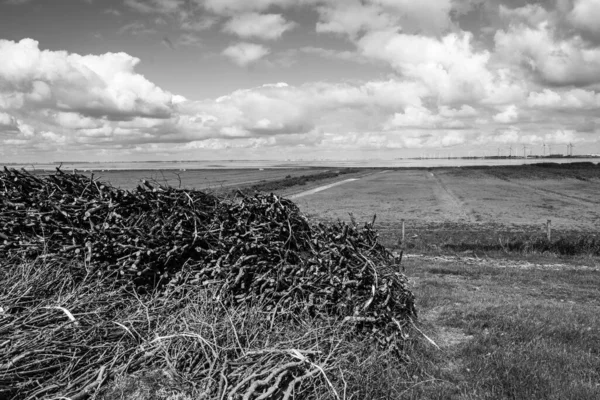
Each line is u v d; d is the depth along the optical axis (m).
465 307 7.22
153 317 4.43
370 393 3.95
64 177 6.04
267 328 4.52
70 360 3.89
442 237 17.88
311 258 5.29
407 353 5.02
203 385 3.61
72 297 4.54
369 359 4.29
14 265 4.96
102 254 5.09
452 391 4.34
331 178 84.94
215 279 4.91
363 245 5.78
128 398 3.57
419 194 48.28
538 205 36.12
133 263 5.03
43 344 3.84
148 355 3.91
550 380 4.49
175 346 4.08
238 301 4.79
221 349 3.90
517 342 5.61
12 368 3.58
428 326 6.16
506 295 8.85
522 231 22.22
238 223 5.33
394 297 5.21
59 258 5.02
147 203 5.65
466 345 5.41
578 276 11.15
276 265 5.08
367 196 46.34
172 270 5.17
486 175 87.19
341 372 3.64
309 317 4.77
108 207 5.46
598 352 5.36
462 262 13.70
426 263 13.17
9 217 5.47
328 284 5.05
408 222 27.08
